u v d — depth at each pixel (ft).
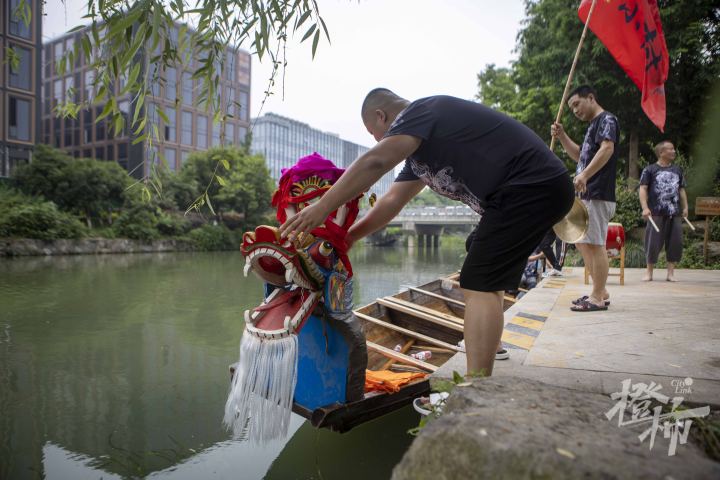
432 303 16.99
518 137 5.68
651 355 7.32
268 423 6.45
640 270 23.03
